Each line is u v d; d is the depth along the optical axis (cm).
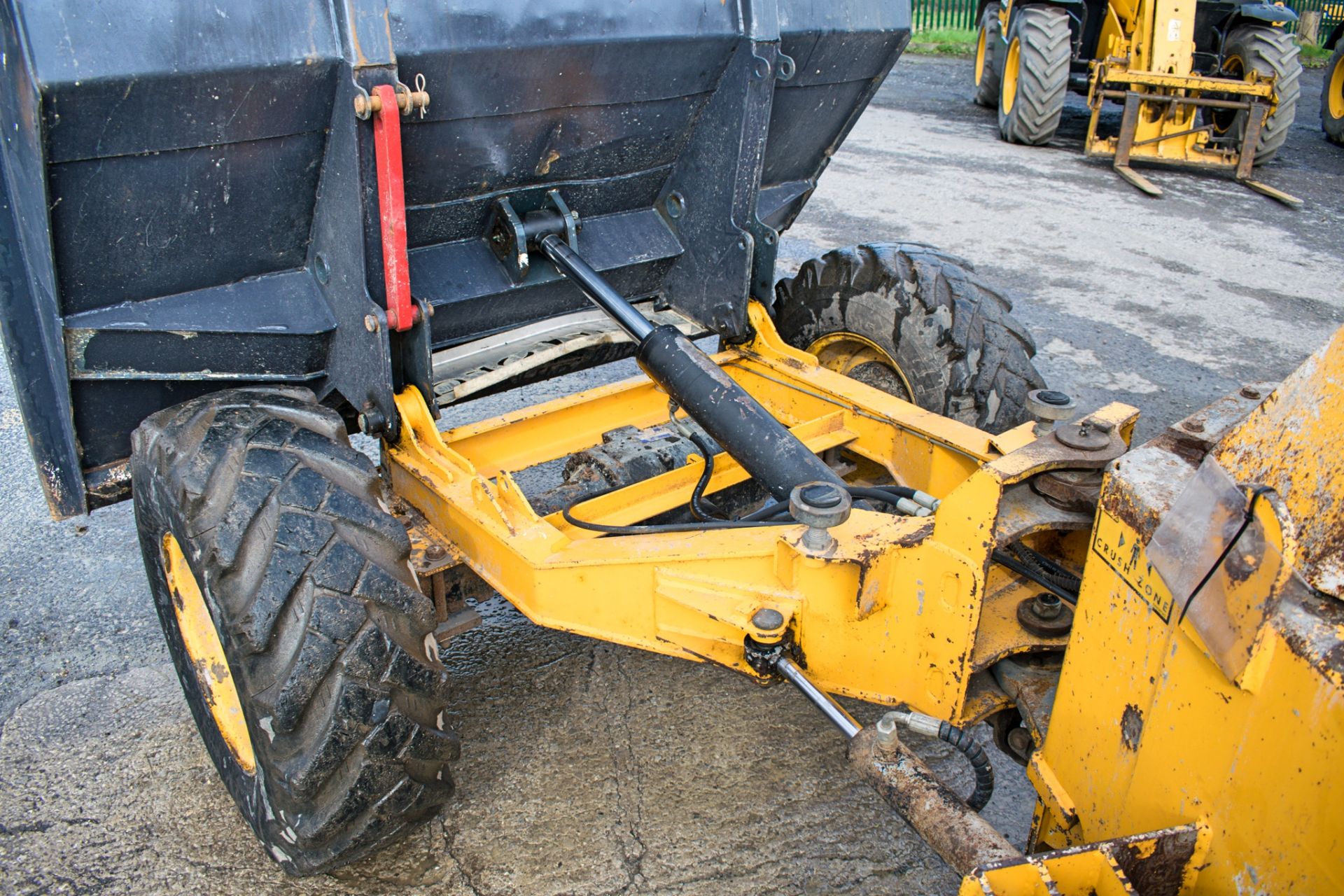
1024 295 638
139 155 209
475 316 304
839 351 366
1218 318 614
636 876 241
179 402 257
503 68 248
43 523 381
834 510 203
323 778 207
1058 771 192
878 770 183
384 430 260
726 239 314
